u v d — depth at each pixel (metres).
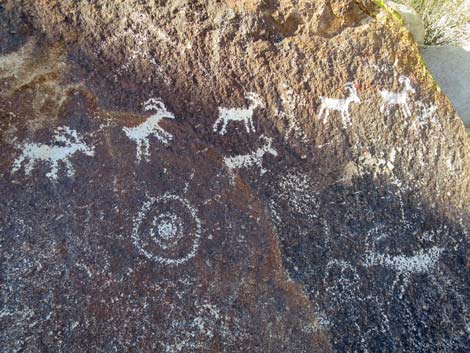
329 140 1.23
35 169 1.09
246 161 1.19
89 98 1.14
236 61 1.21
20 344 1.01
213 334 1.08
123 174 1.13
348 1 1.23
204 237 1.13
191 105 1.19
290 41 1.23
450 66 1.76
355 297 1.17
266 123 1.21
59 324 1.03
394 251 1.21
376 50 1.25
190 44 1.19
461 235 1.24
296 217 1.19
